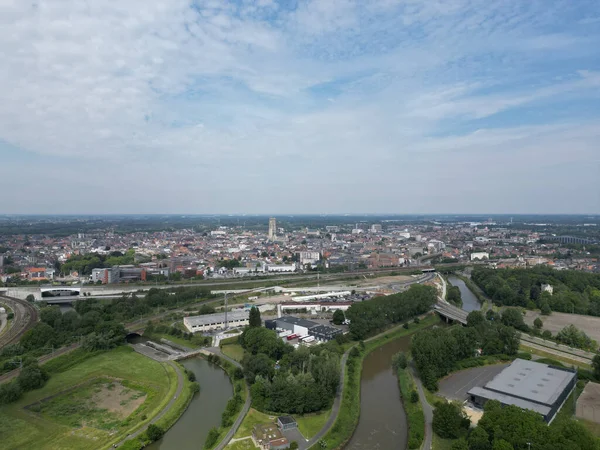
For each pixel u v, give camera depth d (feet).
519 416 621.72
